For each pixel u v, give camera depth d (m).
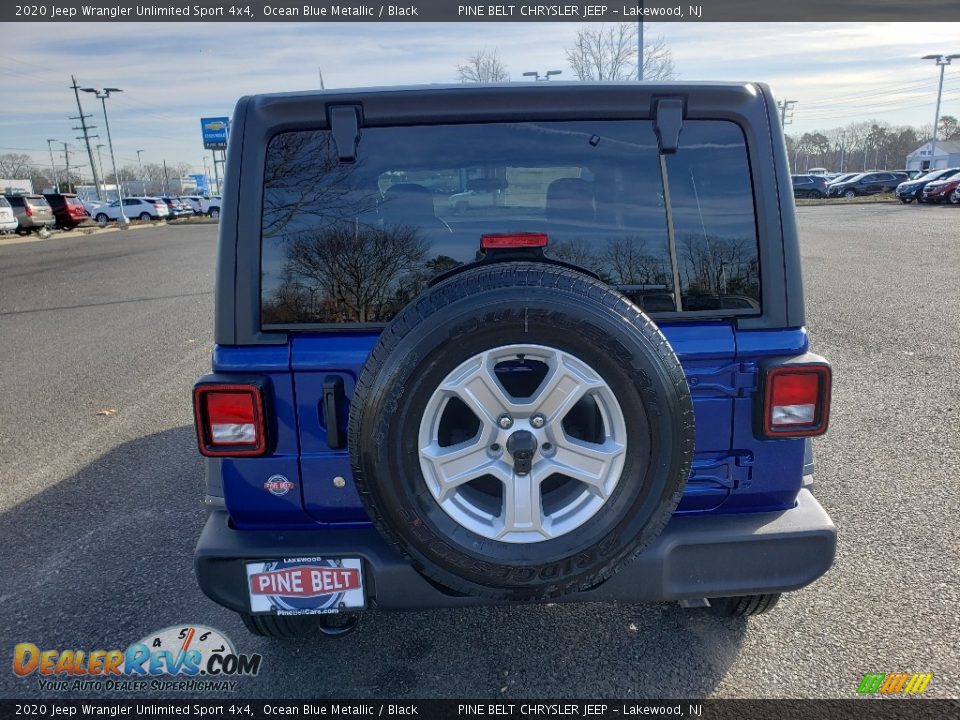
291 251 2.34
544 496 2.21
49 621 3.23
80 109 65.62
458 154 2.36
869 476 4.38
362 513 2.42
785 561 2.41
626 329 2.03
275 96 2.29
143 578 3.57
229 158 2.30
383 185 2.36
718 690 2.65
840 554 3.53
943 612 3.05
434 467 2.08
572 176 2.39
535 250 2.25
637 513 2.11
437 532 2.09
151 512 4.31
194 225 44.00
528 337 2.02
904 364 6.68
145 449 5.35
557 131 2.36
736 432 2.41
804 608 3.12
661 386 2.05
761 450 2.42
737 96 2.32
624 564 2.18
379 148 2.34
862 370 6.55
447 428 2.23
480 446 2.09
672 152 2.34
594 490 2.12
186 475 4.86
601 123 2.36
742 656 2.83
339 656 2.93
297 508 2.40
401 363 2.01
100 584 3.52
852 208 33.91
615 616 3.12
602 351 2.02
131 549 3.86
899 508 3.97
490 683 2.74
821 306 9.53
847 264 13.67
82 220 39.41
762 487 2.45
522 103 2.32
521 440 2.06
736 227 2.38
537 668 2.81
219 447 2.30
